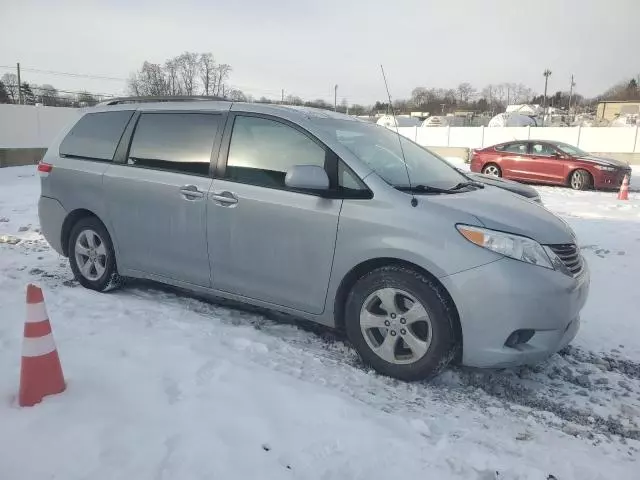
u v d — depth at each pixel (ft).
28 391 9.75
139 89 205.36
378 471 8.54
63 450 8.53
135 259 16.19
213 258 14.48
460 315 11.27
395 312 11.94
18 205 34.88
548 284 11.18
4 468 8.11
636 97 266.98
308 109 14.92
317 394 10.75
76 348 12.22
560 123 196.65
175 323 14.34
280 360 12.67
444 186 13.61
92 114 17.89
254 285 13.97
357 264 12.28
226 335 13.83
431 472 8.61
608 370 13.52
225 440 8.98
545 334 11.34
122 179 16.11
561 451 9.65
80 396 10.07
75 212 17.58
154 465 8.30
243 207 13.71
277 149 13.67
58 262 21.15
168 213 15.14
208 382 10.87
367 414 10.25
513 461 9.11
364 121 15.97
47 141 76.23
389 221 11.90
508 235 11.31
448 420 10.51
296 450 8.87
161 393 10.34
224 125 14.66
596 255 23.30
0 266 20.40
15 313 14.67
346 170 12.67
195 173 14.82
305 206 12.86
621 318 16.71
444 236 11.40
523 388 12.32
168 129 15.78
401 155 14.52
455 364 13.19
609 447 9.99
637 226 29.45
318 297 13.01
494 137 107.76
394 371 12.06
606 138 97.71
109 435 8.93
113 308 15.55
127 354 12.02
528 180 55.06
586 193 47.91
